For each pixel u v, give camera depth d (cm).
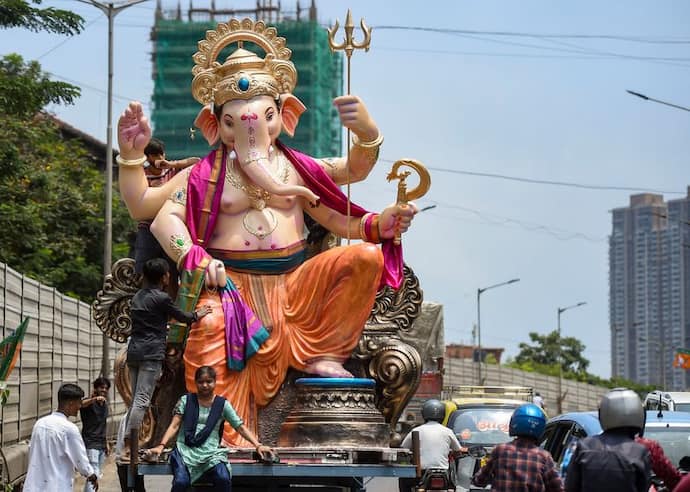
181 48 9844
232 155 1371
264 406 1303
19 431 2153
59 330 2575
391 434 1355
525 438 1080
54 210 3894
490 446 2167
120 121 1346
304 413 1270
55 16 3033
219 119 1377
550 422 1591
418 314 1388
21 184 3750
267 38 1406
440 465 1686
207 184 1348
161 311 1244
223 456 1148
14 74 3325
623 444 984
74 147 4472
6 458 1892
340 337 1309
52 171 3981
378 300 1384
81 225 3959
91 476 1394
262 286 1332
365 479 1484
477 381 6081
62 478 1379
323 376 1294
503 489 1064
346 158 1404
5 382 1664
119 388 1371
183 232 1331
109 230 3269
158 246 1380
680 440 1465
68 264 3788
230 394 1280
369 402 1286
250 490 1241
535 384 6900
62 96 3088
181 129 9794
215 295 1300
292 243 1356
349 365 1356
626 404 988
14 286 2103
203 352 1273
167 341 1286
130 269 1398
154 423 1302
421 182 1364
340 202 1387
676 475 1009
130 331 1383
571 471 994
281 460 1206
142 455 1173
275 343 1302
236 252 1335
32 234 3475
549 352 10612
